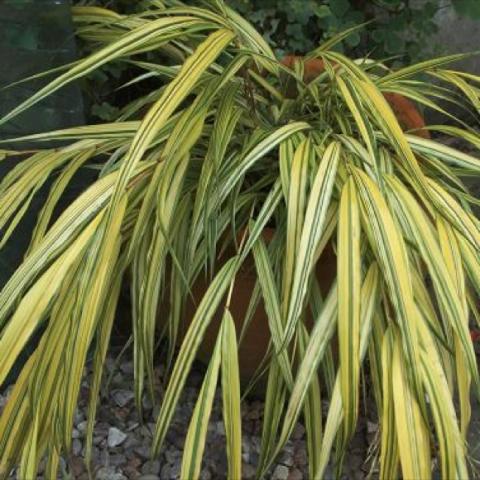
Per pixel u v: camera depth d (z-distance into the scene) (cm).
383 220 71
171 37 80
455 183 83
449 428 67
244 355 86
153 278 75
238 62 81
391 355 71
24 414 75
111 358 103
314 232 70
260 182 84
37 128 93
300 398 70
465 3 122
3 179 86
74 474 89
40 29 88
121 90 119
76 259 75
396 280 69
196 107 79
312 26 123
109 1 108
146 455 90
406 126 95
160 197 74
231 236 80
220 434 91
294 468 89
